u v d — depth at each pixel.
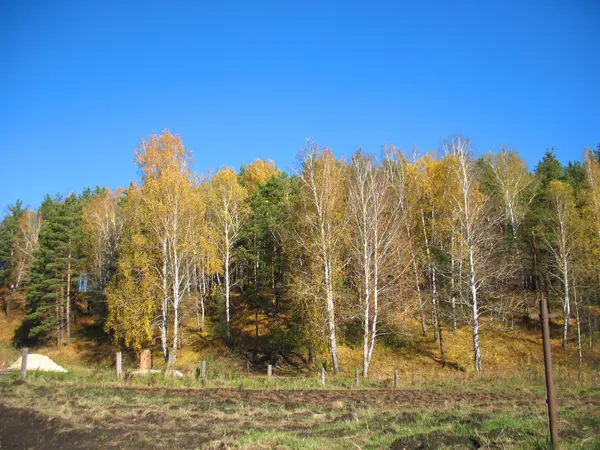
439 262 35.25
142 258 30.02
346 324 33.84
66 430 10.56
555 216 34.53
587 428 9.27
